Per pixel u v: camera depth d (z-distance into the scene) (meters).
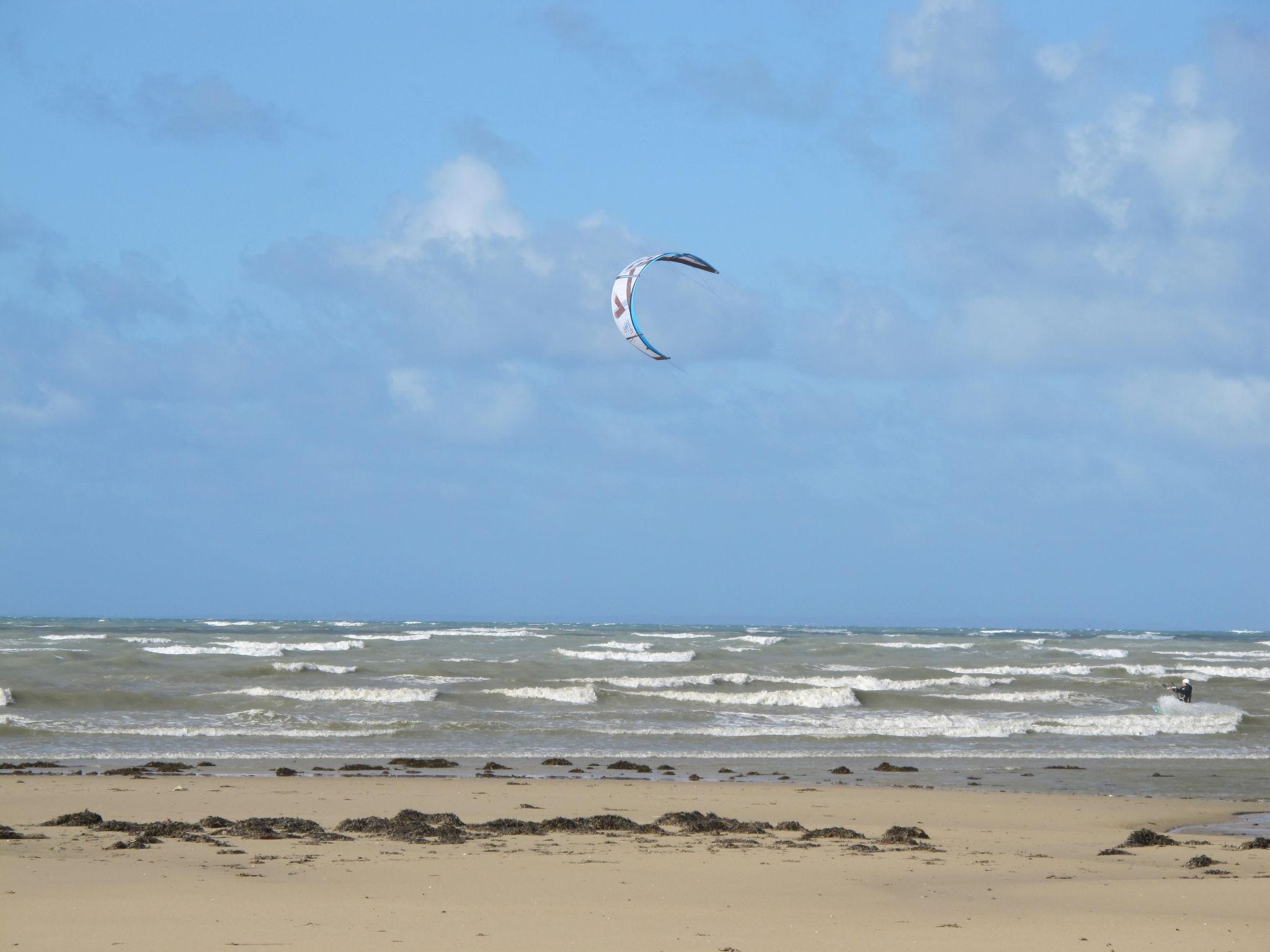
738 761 40.44
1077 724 50.91
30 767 34.62
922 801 31.80
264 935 14.64
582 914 16.69
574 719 50.16
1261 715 59.09
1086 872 21.94
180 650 89.44
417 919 15.98
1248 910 18.19
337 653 90.81
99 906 16.14
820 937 15.58
